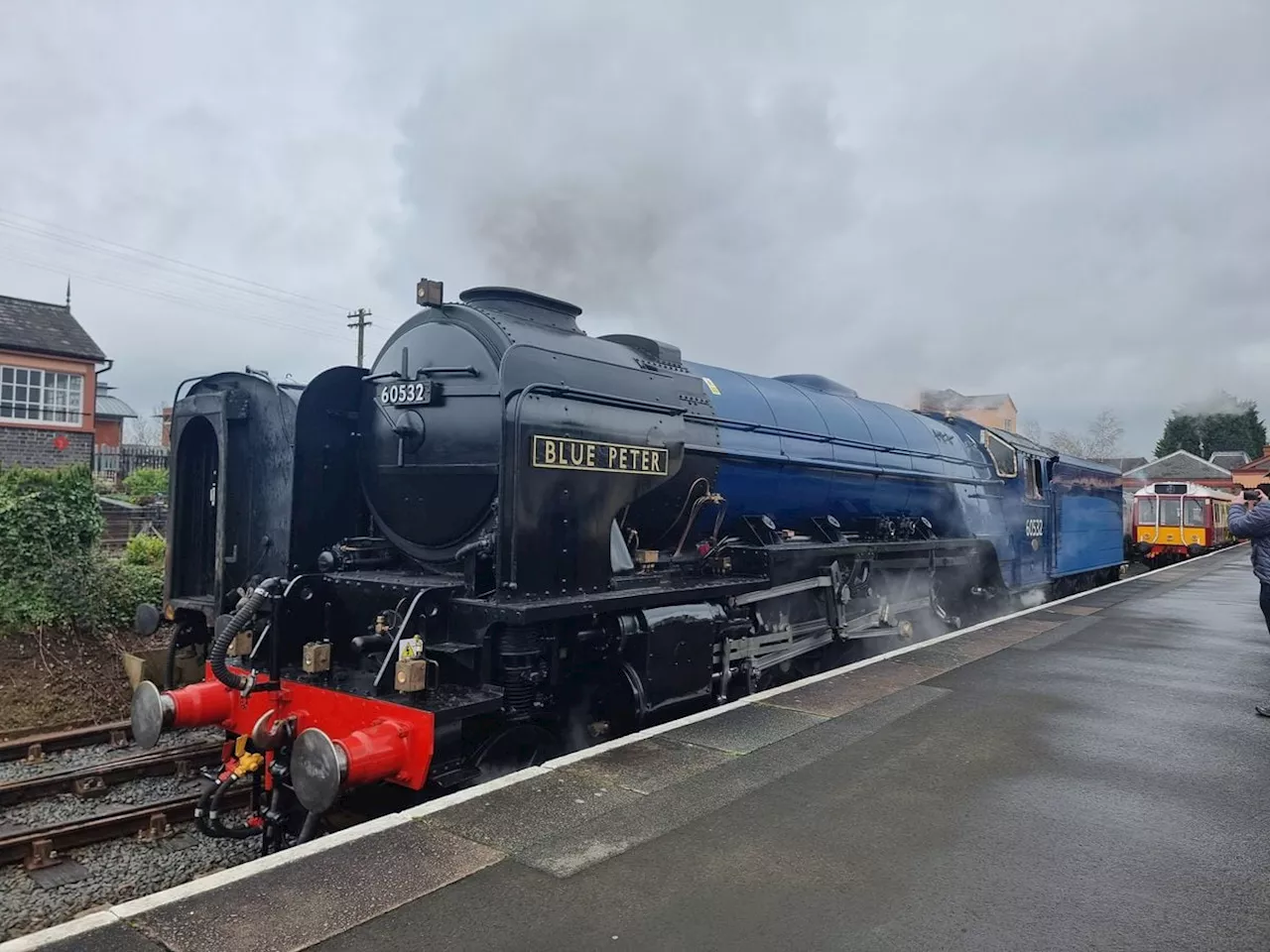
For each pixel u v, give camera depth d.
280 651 5.46
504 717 5.13
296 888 3.39
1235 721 6.10
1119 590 15.33
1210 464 58.38
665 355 7.37
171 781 6.84
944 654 8.39
